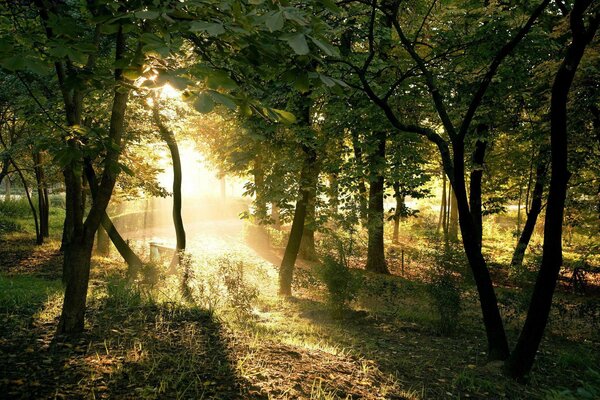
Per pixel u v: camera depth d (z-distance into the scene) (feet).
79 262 17.80
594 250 51.19
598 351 26.27
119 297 25.29
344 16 25.79
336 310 31.30
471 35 28.09
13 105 38.83
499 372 20.93
